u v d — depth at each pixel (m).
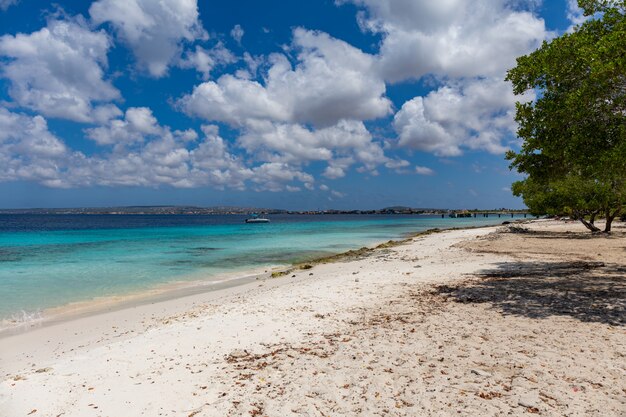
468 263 19.53
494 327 8.38
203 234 60.28
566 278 14.03
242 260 29.20
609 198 33.34
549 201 37.22
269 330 9.20
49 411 5.48
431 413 4.94
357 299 12.09
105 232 66.56
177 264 26.98
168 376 6.65
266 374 6.53
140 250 36.03
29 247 38.75
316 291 13.78
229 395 5.79
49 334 10.91
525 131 12.74
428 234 53.56
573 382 5.58
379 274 17.23
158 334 9.31
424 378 5.99
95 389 6.16
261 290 15.91
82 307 14.61
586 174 13.70
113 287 18.73
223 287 18.38
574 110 10.91
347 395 5.59
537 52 12.51
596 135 10.98
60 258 30.11
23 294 17.09
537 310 9.63
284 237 53.50
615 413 4.71
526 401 5.06
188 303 14.43
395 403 5.26
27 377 6.75
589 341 7.25
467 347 7.23
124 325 11.48
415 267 19.19
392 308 10.67
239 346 8.15
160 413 5.34
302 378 6.25
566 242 28.95
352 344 7.79
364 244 42.53
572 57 11.57
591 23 11.77
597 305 9.89
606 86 10.44
